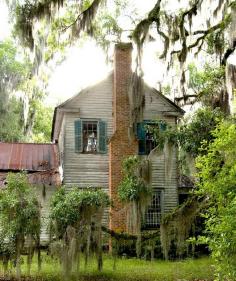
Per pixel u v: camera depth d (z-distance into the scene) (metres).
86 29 19.97
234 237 7.88
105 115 21.50
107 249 17.83
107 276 13.34
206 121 16.05
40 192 20.78
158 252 16.84
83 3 21.31
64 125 21.12
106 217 19.25
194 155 16.00
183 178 22.39
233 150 8.91
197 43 20.20
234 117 12.75
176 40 20.47
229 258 8.00
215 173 9.16
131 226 16.12
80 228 13.23
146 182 16.58
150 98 21.70
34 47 18.64
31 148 25.31
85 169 20.88
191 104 22.62
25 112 27.67
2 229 12.81
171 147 16.80
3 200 12.78
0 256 12.77
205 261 15.87
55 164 23.66
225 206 8.53
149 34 19.27
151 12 19.12
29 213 12.84
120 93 20.44
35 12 17.98
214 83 18.02
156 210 20.84
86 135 21.31
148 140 20.45
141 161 16.94
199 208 14.49
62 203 13.38
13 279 12.80
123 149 19.77
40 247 13.34
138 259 16.22
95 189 14.98
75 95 21.27
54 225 13.26
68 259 12.45
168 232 15.07
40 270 13.60
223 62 17.75
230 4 16.72
